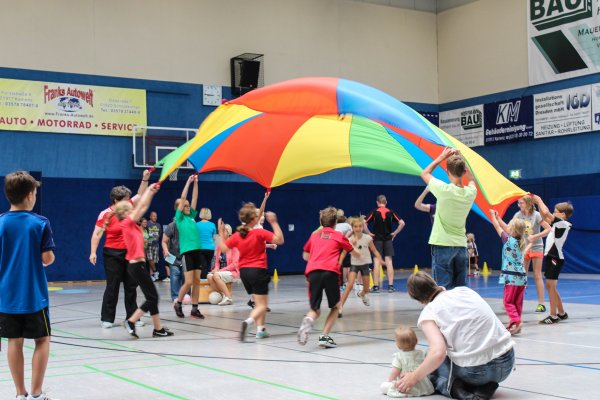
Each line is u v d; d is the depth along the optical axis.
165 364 7.18
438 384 5.55
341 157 13.39
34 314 5.29
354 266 12.42
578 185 23.08
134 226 9.32
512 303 9.02
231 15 24.27
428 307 5.32
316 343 8.55
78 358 7.61
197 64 23.66
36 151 21.20
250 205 9.09
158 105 23.00
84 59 21.88
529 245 10.25
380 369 6.79
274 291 17.48
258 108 9.95
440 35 28.11
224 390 5.89
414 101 27.58
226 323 10.77
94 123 22.02
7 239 5.28
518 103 24.89
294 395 5.68
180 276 14.62
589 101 22.70
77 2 21.81
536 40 24.20
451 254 8.31
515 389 5.77
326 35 26.00
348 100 9.09
